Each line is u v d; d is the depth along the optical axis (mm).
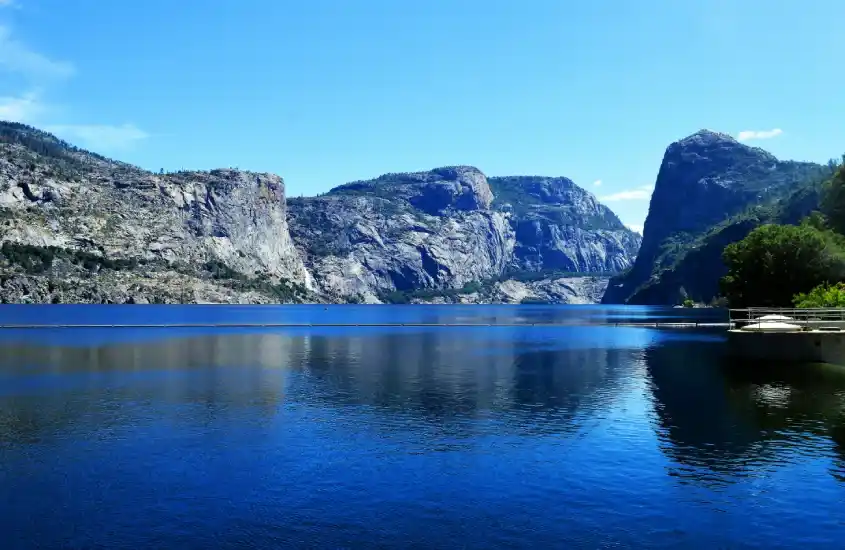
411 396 44312
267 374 55938
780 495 23656
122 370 58719
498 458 28609
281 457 28781
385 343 93062
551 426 34688
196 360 67438
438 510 22484
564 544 19766
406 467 27312
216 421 35969
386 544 19781
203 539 20141
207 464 27703
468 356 72750
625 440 31500
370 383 50469
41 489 24531
